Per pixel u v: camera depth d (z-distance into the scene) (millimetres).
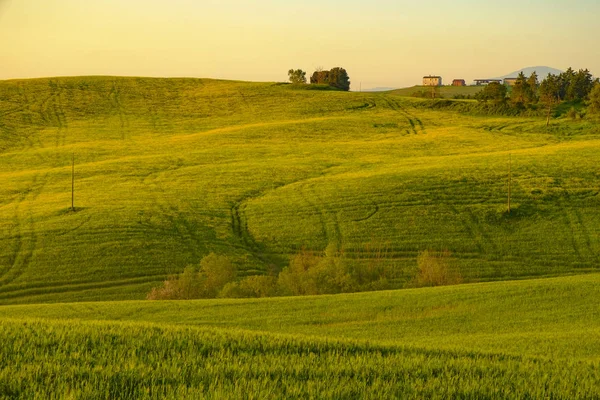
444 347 15234
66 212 74875
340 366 11578
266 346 13039
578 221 72812
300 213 75438
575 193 80188
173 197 82000
